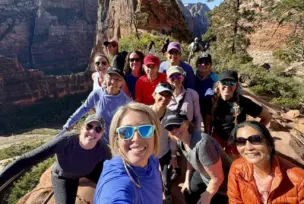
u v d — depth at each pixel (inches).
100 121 59.3
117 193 33.1
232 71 76.2
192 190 71.5
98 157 63.0
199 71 101.0
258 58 869.8
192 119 80.5
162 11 578.9
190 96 79.9
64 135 61.7
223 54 442.3
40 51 2974.9
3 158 764.6
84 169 63.7
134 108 39.3
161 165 80.8
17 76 1891.0
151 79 93.4
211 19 588.1
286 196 45.4
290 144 111.0
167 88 70.0
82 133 59.9
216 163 58.3
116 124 39.3
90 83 2102.6
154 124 40.3
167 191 81.2
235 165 51.8
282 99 267.9
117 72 76.2
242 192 50.3
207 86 99.9
